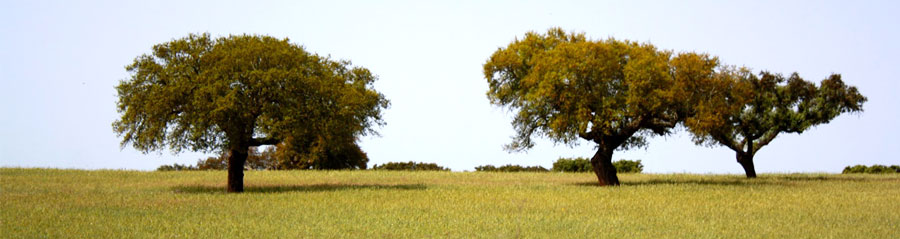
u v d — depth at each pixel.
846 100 42.44
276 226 19.75
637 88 33.56
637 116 35.69
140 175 44.16
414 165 58.06
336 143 33.94
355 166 64.00
